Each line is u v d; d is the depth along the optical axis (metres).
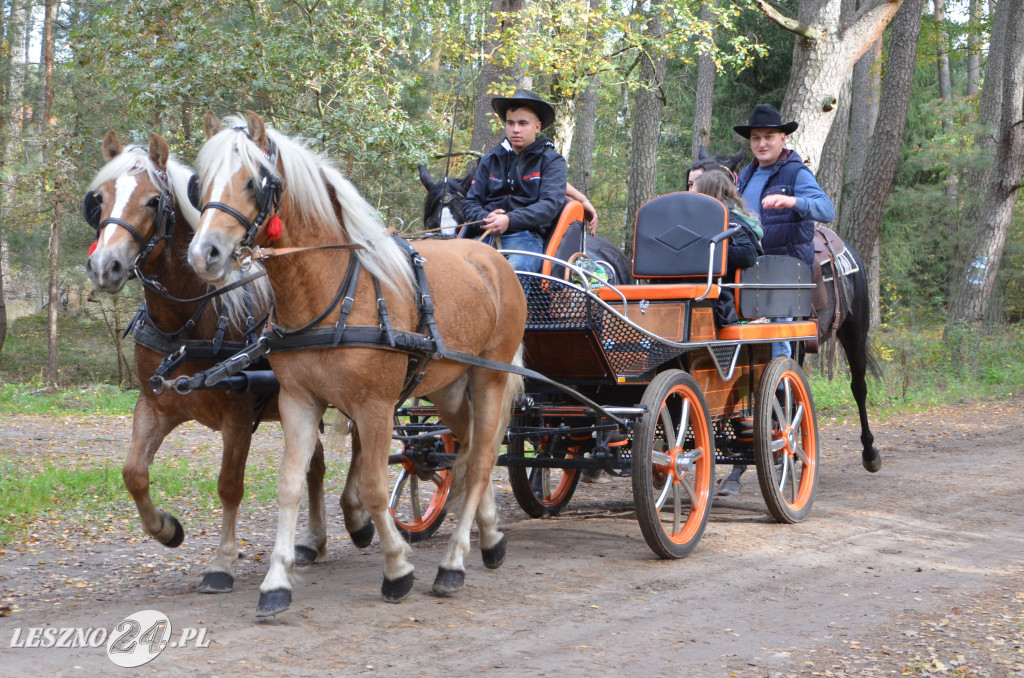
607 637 4.09
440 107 23.14
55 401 15.57
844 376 15.20
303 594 4.65
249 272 4.68
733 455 6.90
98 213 4.48
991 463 9.05
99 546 5.97
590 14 13.32
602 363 5.47
